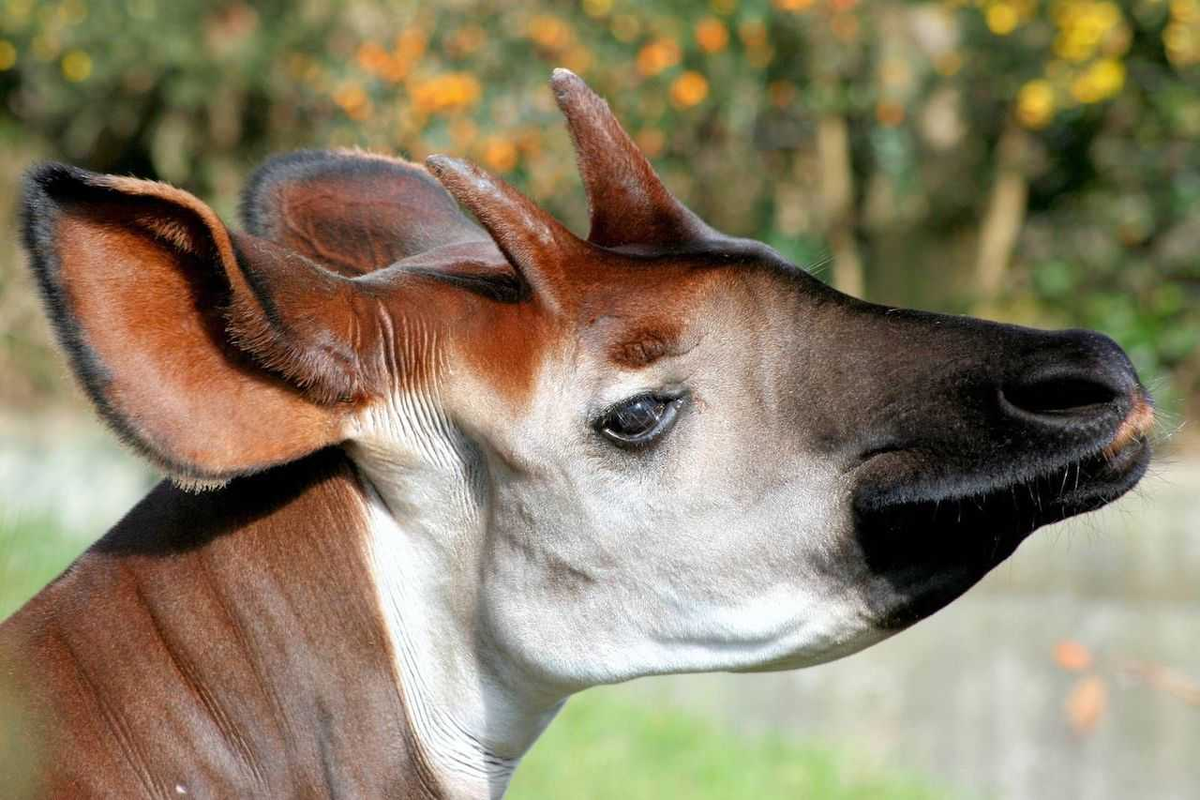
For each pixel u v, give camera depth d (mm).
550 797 12078
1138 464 5164
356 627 5633
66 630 5578
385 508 5676
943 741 15758
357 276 5883
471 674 5727
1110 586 17453
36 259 4836
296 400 5250
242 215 6355
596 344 5371
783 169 23031
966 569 5270
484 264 5695
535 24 17828
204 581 5602
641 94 18516
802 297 5414
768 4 19625
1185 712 15789
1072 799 15117
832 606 5363
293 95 21375
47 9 22203
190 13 21938
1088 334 5109
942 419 5152
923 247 24297
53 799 5359
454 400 5465
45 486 16578
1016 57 21953
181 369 5051
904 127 23172
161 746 5508
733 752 13758
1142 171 22609
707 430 5375
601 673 5551
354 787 5617
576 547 5469
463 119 16703
